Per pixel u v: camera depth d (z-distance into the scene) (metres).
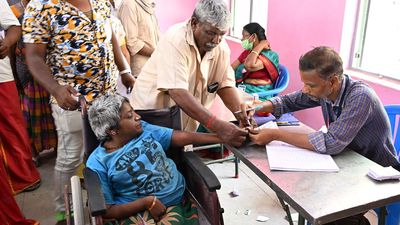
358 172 1.29
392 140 1.66
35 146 2.89
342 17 2.66
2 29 1.95
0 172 1.94
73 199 1.38
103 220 1.42
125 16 3.15
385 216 1.44
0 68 2.22
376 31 2.65
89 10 1.81
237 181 2.72
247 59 3.12
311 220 1.05
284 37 3.35
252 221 2.24
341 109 1.44
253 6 4.24
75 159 2.04
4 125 2.36
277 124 1.73
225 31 1.56
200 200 1.54
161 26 5.11
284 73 3.13
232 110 1.93
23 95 2.76
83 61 1.81
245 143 1.55
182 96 1.60
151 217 1.45
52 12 1.71
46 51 1.81
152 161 1.54
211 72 1.90
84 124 1.57
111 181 1.49
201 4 1.52
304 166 1.32
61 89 1.70
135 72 3.27
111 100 1.51
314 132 1.54
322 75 1.32
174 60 1.60
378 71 2.65
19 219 2.05
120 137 1.53
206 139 1.63
